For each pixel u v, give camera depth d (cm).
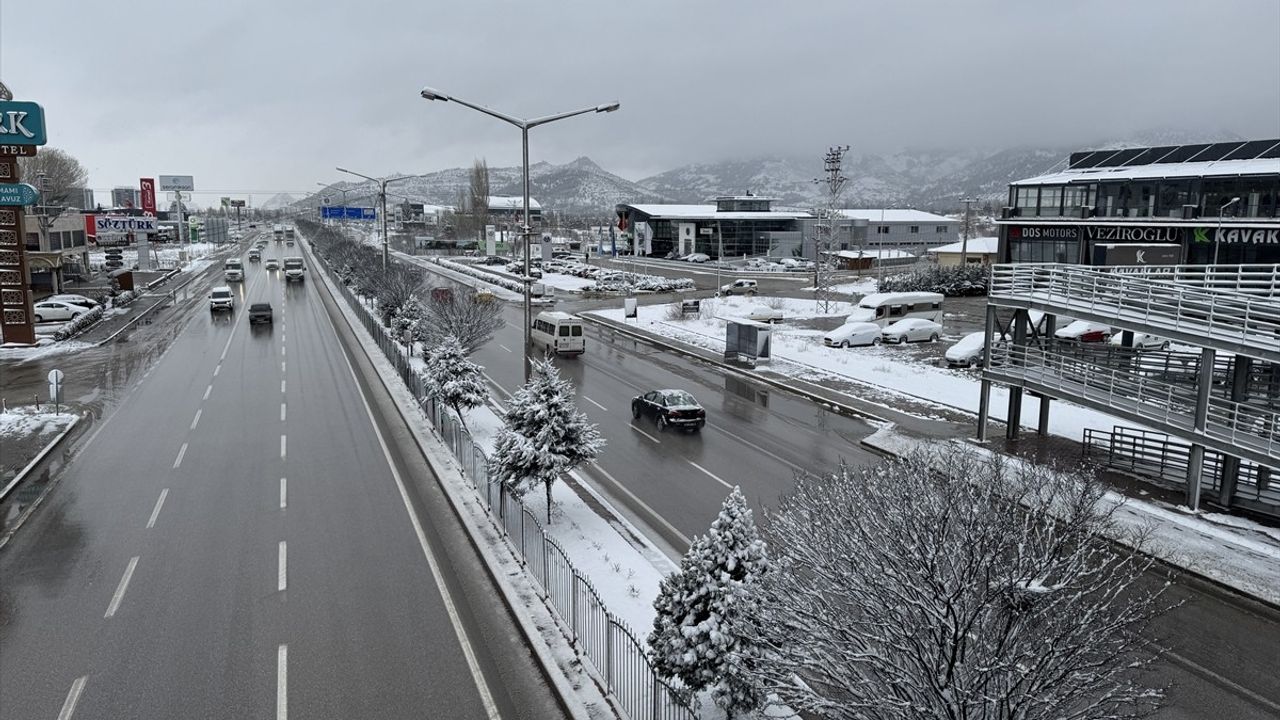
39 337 4834
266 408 3219
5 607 1590
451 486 2258
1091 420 2934
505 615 1551
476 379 2862
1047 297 2441
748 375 4031
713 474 2411
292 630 1495
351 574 1730
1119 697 905
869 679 902
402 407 3203
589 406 3334
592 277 9606
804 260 11688
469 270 9919
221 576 1722
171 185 16950
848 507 1060
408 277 5819
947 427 2930
